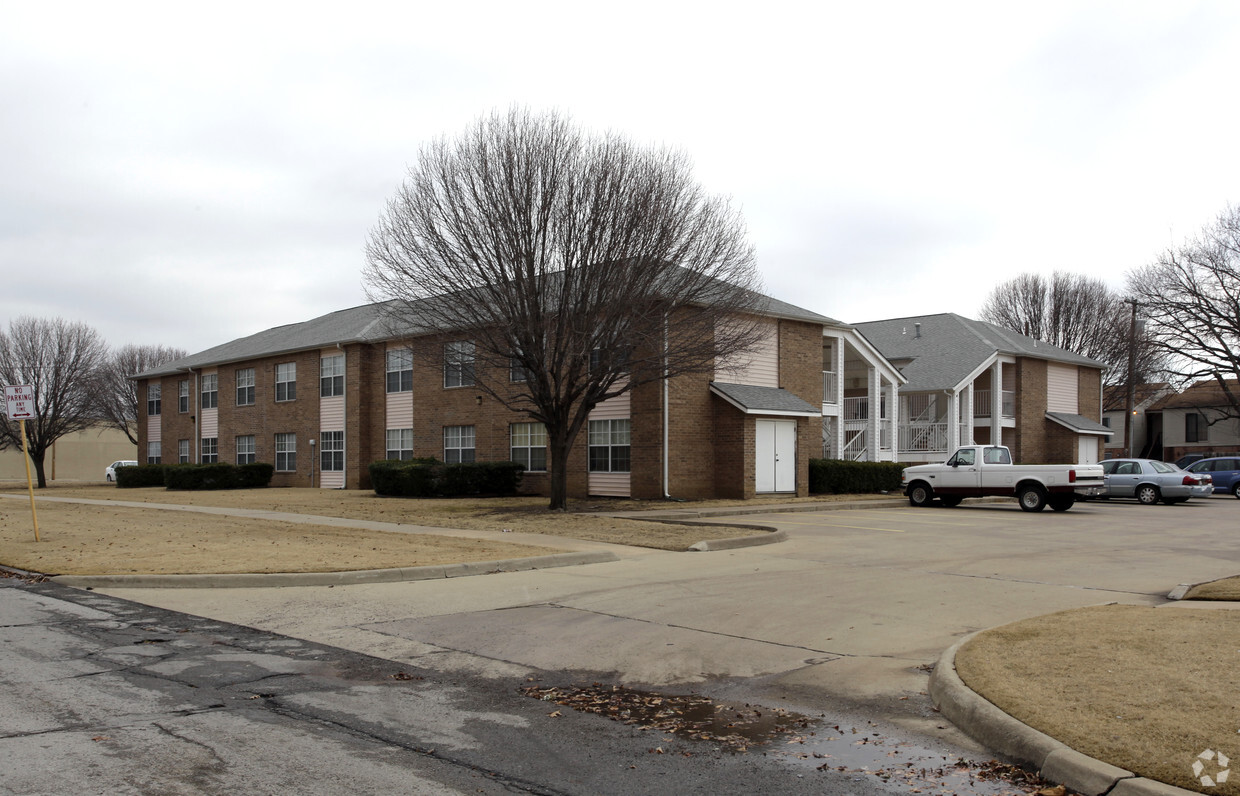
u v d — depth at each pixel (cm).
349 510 2466
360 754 561
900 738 607
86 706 652
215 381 4566
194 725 610
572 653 850
